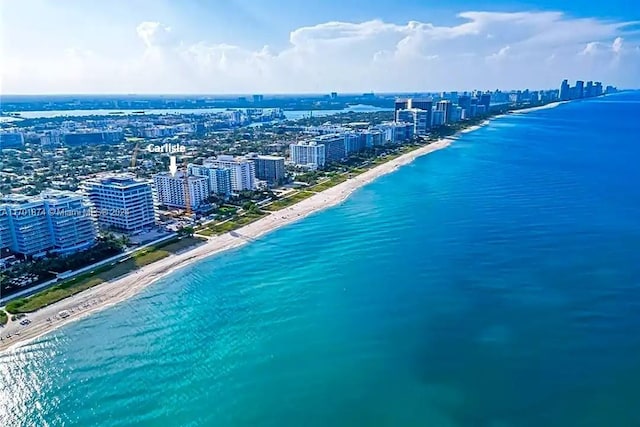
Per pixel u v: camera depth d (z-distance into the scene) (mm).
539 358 108500
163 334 125375
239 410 97625
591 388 98125
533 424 90062
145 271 166250
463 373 105312
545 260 159750
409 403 97250
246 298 144500
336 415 95062
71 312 137000
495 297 136500
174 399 101250
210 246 192250
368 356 112938
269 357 114500
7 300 143375
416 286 146250
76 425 95000
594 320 122062
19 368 112000
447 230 196625
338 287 148875
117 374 109375
